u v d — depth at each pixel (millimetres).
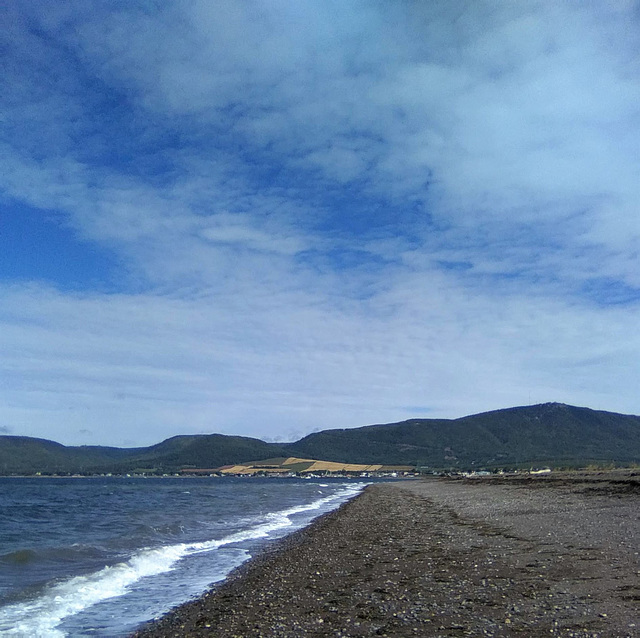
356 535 24625
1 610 12930
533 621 9094
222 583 15555
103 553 22188
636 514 22719
